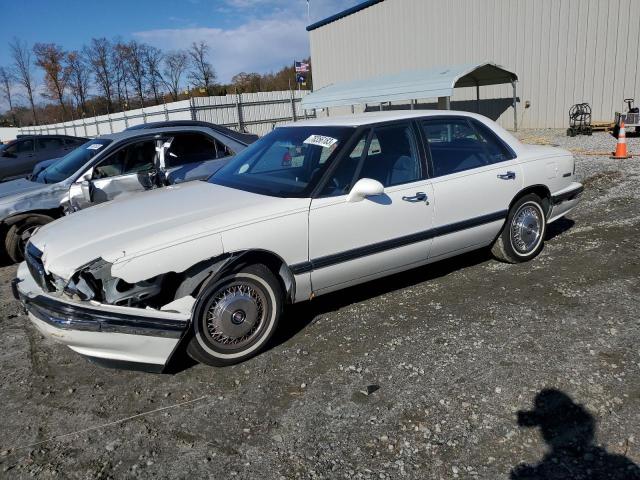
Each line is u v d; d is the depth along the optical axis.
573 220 6.70
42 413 3.23
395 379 3.32
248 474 2.60
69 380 3.60
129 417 3.13
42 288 3.49
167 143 6.85
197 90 51.81
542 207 5.25
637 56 16.22
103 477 2.65
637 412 2.87
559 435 2.74
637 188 8.14
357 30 25.64
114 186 6.27
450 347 3.66
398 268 4.38
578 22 17.45
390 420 2.94
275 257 3.70
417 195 4.25
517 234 5.09
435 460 2.62
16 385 3.57
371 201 4.03
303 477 2.56
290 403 3.16
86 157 6.90
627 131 15.20
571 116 16.73
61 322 3.15
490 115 20.97
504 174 4.82
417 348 3.68
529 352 3.52
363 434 2.84
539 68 18.83
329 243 3.89
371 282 4.96
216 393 3.32
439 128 4.62
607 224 6.37
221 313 3.49
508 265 5.18
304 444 2.79
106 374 3.65
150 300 3.41
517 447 2.67
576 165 10.60
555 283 4.63
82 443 2.92
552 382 3.17
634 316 3.91
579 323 3.87
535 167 5.08
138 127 7.34
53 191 6.63
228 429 2.96
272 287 3.69
